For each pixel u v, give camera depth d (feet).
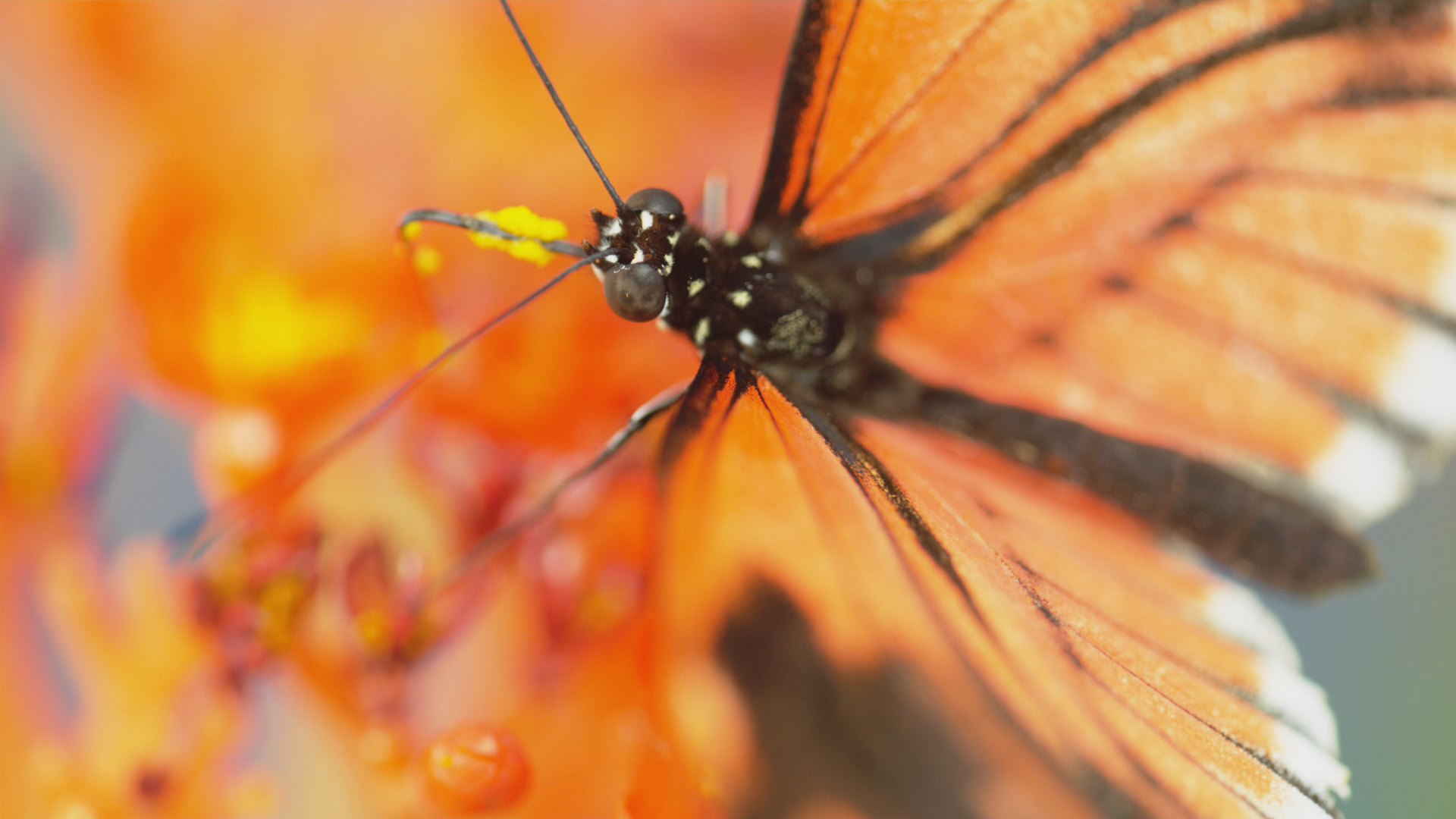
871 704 0.43
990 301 0.48
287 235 0.48
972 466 0.48
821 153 0.47
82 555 0.47
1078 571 0.46
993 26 0.46
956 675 0.43
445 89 0.49
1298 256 0.47
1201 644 0.46
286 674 0.47
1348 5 0.46
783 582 0.44
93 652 0.47
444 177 0.49
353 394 0.48
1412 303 0.47
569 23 0.49
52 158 0.48
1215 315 0.48
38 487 0.47
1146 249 0.47
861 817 0.43
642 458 0.48
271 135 0.48
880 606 0.43
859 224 0.47
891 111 0.46
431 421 0.48
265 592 0.47
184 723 0.47
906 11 0.46
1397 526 0.48
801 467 0.44
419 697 0.48
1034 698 0.43
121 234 0.48
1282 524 0.47
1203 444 0.48
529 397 0.48
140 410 0.48
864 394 0.47
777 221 0.47
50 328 0.48
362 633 0.47
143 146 0.48
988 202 0.47
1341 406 0.48
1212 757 0.43
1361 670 0.48
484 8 0.49
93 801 0.47
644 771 0.45
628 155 0.49
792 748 0.44
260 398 0.48
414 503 0.48
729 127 0.50
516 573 0.48
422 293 0.48
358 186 0.49
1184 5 0.46
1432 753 0.47
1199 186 0.47
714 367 0.44
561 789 0.47
